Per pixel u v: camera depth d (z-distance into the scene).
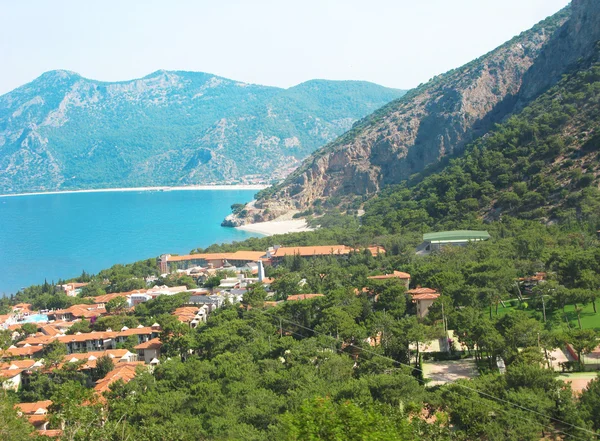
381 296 166.38
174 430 96.62
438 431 87.00
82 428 87.06
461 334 132.62
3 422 82.62
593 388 93.50
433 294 163.38
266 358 132.38
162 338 163.62
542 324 135.50
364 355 127.50
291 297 195.62
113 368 149.38
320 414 75.88
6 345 143.38
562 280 168.25
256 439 92.81
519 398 92.12
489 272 166.88
